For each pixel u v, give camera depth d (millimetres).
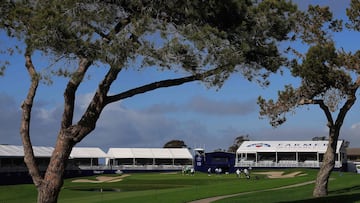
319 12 26344
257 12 15625
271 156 98625
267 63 16312
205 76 15555
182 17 14875
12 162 84938
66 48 13609
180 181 57656
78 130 15680
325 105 27312
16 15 13938
